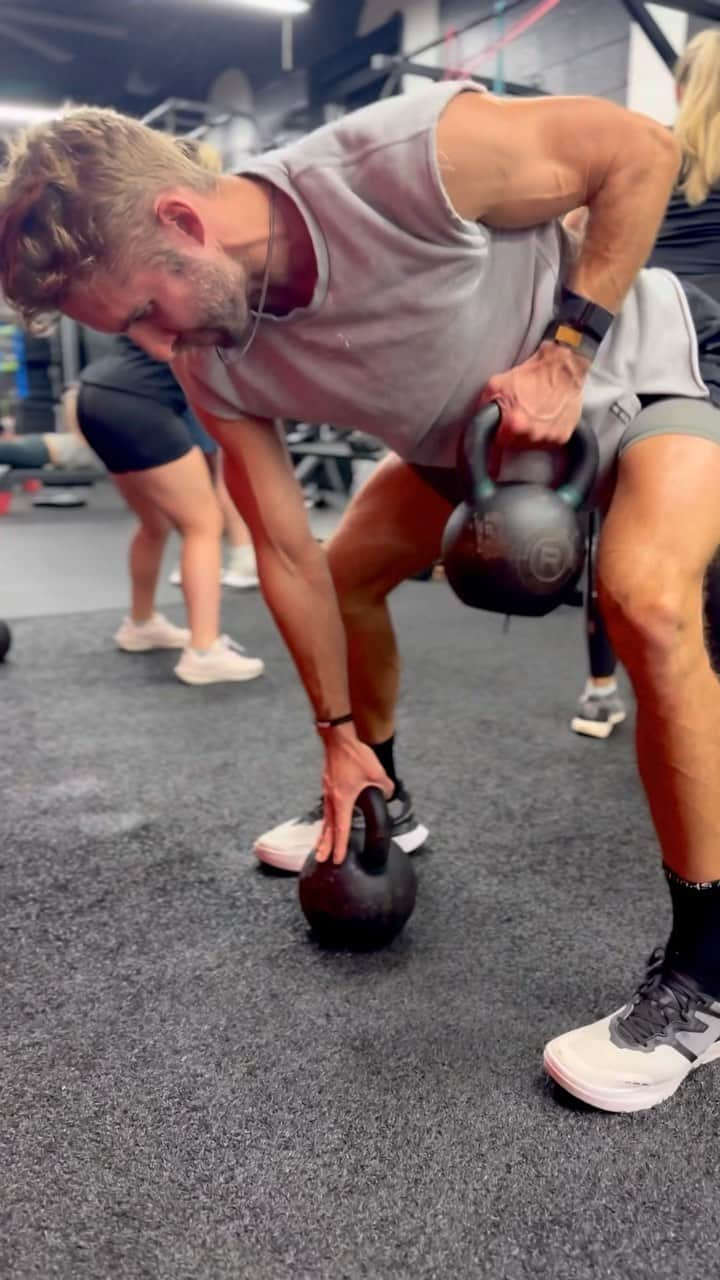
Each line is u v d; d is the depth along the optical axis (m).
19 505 6.24
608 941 1.31
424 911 1.39
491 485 0.94
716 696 0.93
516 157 0.87
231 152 7.98
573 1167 0.93
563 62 4.78
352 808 1.23
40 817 1.71
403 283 0.90
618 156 0.88
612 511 0.98
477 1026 1.13
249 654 2.80
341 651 1.19
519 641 2.98
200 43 7.88
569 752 2.03
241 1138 0.96
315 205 0.87
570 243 1.01
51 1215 0.87
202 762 1.97
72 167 0.78
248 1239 0.84
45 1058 1.08
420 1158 0.94
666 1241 0.84
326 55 6.77
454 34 4.21
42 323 0.87
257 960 1.27
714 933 1.01
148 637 2.82
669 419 0.98
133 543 2.71
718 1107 1.01
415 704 2.36
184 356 1.08
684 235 1.39
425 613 3.37
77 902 1.42
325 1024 1.13
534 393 0.93
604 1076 0.99
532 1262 0.82
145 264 0.80
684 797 0.94
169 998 1.18
